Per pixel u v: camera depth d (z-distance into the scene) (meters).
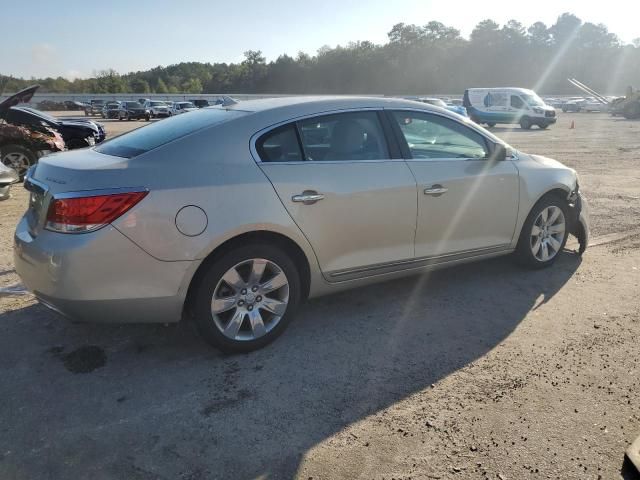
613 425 2.78
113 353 3.54
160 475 2.44
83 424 2.79
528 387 3.13
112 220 2.97
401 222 3.98
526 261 5.00
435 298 4.48
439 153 4.28
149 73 142.25
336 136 3.78
